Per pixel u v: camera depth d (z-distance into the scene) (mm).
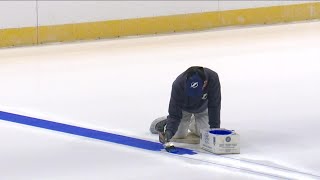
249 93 25766
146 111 22953
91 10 42719
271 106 23469
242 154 17391
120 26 43969
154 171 16000
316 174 15719
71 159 17188
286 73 29984
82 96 25734
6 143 18875
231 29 47438
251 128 20359
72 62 34344
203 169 16109
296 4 49969
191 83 16422
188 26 46531
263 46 38750
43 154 17703
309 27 47156
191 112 17891
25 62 34562
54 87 27656
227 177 15492
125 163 16734
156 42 41719
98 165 16609
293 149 17938
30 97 25656
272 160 16844
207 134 17547
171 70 31391
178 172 15898
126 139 19141
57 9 41469
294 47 38000
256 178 15406
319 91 25984
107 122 21391
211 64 32875
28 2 40375
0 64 34031
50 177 15680
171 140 18719
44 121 21625
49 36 41469
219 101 17375
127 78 29500
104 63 33875
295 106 23438
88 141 18984
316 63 32531
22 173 16031
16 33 40344
